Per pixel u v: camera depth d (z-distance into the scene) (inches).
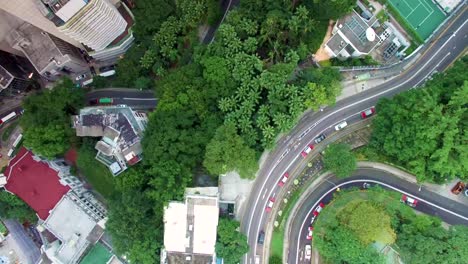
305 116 4170.8
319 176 4151.1
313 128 4168.3
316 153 4163.4
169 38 4377.5
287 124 3777.1
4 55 4621.1
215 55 4015.8
